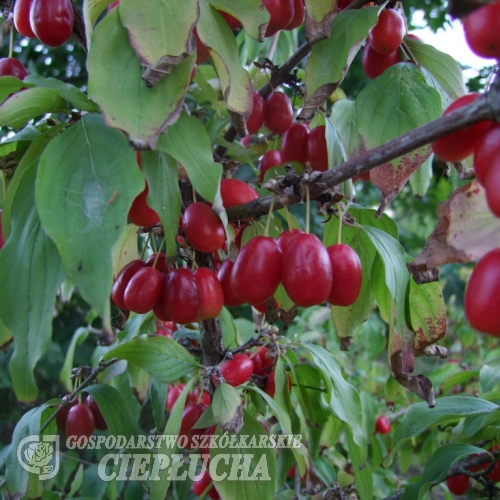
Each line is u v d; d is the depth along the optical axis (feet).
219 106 5.53
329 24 3.89
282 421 4.31
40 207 2.70
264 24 3.51
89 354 13.00
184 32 3.07
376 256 4.42
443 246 2.77
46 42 4.02
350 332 4.89
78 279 2.55
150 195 3.36
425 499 6.95
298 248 3.38
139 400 6.03
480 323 2.35
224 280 4.39
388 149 2.87
